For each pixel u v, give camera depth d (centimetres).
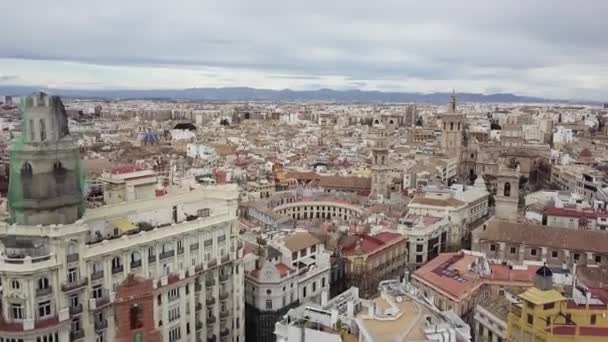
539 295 10438
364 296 17175
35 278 9819
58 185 10712
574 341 9994
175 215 13388
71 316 10338
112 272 11100
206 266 13050
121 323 11138
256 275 14738
